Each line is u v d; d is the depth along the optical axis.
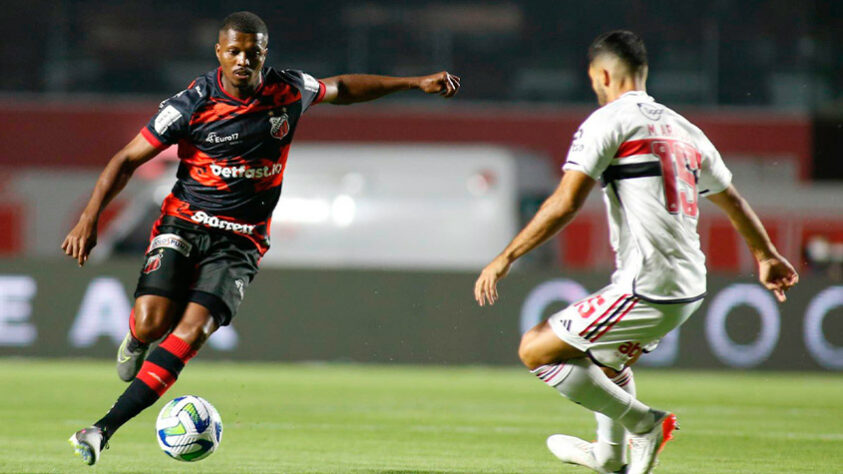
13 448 21.55
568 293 45.47
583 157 15.50
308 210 65.81
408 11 113.06
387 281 45.94
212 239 18.09
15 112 95.12
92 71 109.88
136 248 64.00
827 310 45.06
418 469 19.19
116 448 21.69
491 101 109.69
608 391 15.95
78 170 95.12
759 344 45.09
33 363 44.72
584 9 112.62
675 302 15.66
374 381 39.81
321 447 22.33
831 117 94.69
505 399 34.22
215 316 17.42
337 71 110.94
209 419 17.36
